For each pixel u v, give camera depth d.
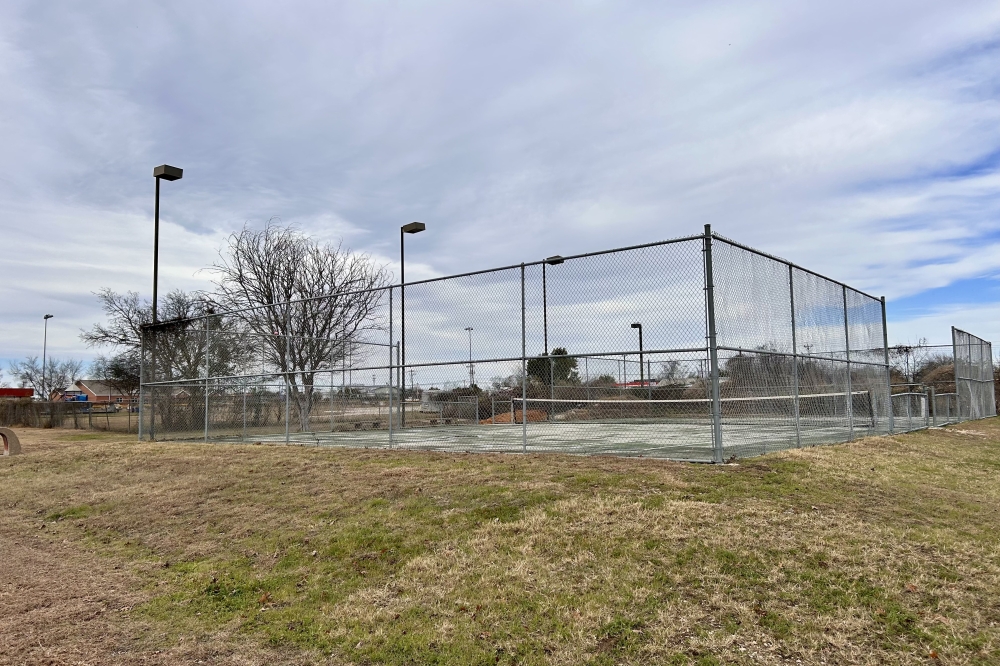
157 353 16.89
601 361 13.99
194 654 4.53
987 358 24.66
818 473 7.66
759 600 4.43
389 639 4.47
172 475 10.32
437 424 18.88
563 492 6.81
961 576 4.63
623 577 4.88
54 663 4.45
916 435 13.91
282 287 26.22
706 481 6.97
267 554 6.33
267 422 17.42
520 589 4.91
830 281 12.48
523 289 9.98
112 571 6.42
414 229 19.80
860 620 4.11
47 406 29.25
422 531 6.25
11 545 7.63
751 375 9.16
